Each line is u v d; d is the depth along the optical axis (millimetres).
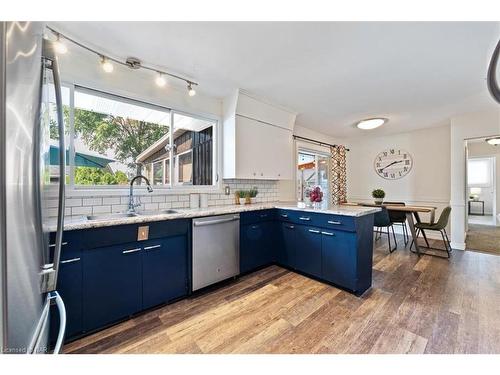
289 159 3504
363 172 5488
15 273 540
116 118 2307
